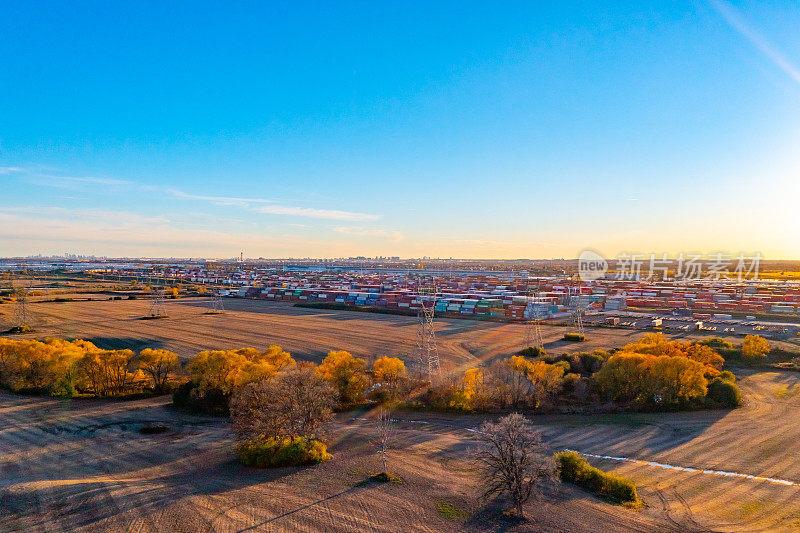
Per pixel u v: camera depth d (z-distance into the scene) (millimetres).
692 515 46406
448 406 81688
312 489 50406
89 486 49906
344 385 84125
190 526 42438
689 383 80562
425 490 50406
